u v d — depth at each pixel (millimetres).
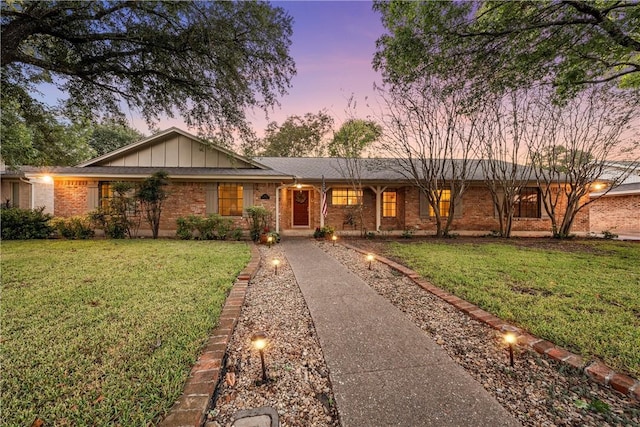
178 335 2500
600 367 2070
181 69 6961
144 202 9836
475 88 5777
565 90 5430
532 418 1645
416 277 4566
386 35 5766
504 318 2967
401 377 2039
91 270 4738
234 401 1793
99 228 9531
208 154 11367
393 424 1593
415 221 12180
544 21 4719
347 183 11594
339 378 2021
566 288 3945
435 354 2357
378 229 11914
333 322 2980
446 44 5180
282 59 6949
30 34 5652
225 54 6492
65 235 9164
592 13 4430
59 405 1634
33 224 9008
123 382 1850
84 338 2424
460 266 5285
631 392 1814
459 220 12258
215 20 5832
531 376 2051
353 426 1578
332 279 4613
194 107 7949
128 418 1548
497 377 2043
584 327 2705
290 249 7676
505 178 10688
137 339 2416
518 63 5035
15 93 7191
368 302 3568
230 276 4430
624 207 13586
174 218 10688
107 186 10625
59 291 3637
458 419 1630
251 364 2211
